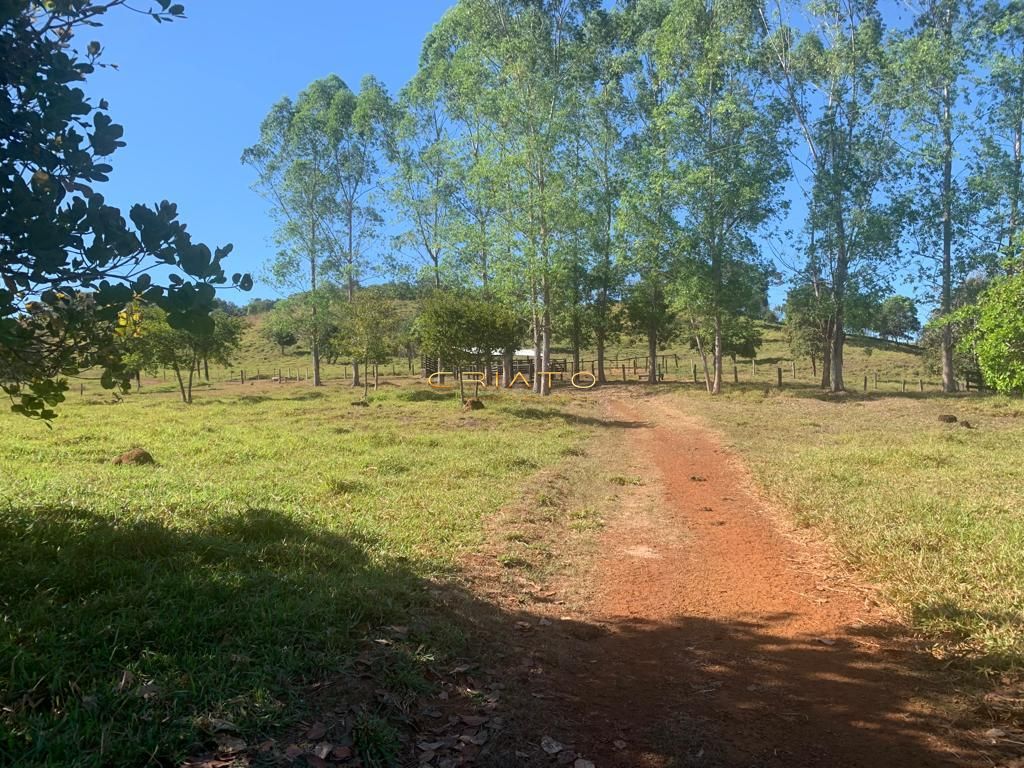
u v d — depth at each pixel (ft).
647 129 114.73
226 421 62.59
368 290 117.70
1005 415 71.82
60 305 13.21
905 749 11.30
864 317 102.32
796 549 24.64
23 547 16.42
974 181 95.35
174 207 12.22
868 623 17.38
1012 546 21.44
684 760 10.89
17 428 52.13
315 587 15.89
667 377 161.99
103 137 12.99
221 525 21.38
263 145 134.00
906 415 71.97
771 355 212.84
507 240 95.76
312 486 31.27
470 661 14.10
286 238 132.67
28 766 8.69
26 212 11.17
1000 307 29.66
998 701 12.83
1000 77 91.91
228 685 11.19
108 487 27.84
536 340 112.68
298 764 9.68
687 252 102.63
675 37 102.32
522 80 92.99
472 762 10.47
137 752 9.30
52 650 11.55
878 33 100.22
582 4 110.73
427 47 123.75
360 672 12.48
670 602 19.29
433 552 22.09
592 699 13.14
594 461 45.50
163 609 13.61
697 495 34.76
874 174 100.42
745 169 97.66
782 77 103.86
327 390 123.85
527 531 26.12
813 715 12.53
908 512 26.58
